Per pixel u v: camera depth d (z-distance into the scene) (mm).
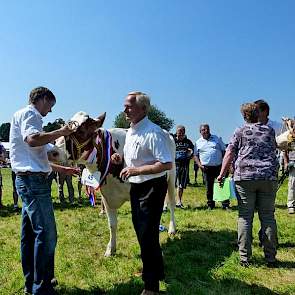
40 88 4703
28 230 5035
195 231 8305
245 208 6066
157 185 4781
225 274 5754
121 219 9656
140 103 4734
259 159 5949
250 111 6117
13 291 5207
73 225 9125
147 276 4863
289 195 10391
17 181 4746
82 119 5719
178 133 11711
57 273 5805
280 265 6125
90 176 6227
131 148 4824
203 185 18750
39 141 4426
